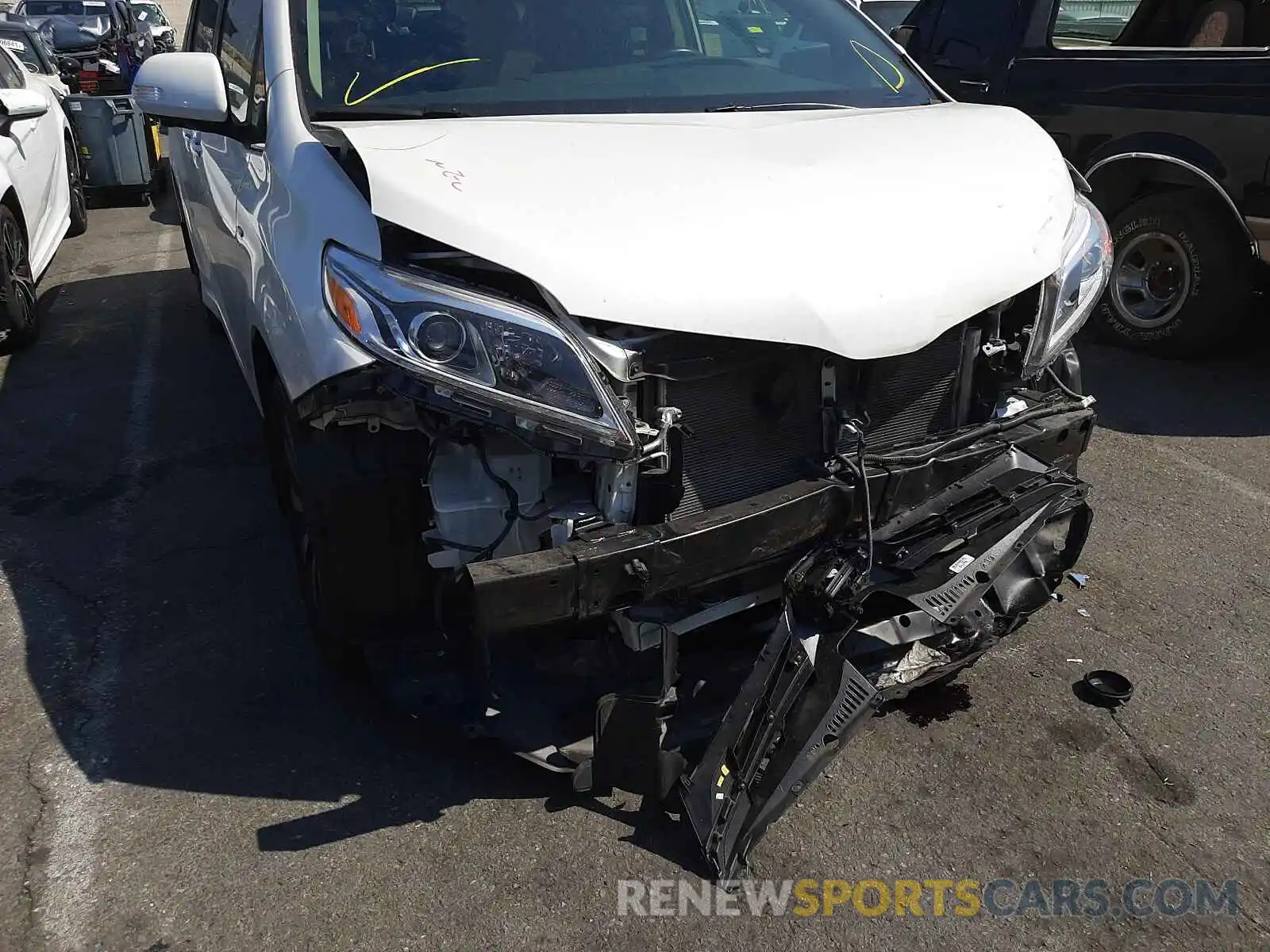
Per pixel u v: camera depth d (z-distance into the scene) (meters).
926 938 2.17
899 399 2.53
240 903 2.24
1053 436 2.63
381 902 2.25
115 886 2.28
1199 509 3.95
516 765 2.64
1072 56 5.53
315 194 2.40
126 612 3.28
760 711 2.33
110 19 14.83
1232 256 5.08
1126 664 3.04
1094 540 3.73
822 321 2.22
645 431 2.18
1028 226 2.57
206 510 3.91
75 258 7.64
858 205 2.42
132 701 2.87
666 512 2.27
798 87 3.25
